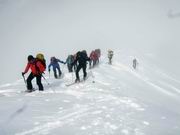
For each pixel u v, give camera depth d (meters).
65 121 8.20
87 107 9.95
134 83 21.16
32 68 13.29
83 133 7.20
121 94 14.26
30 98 11.61
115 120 8.31
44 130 7.38
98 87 15.42
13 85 16.00
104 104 10.43
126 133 7.26
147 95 16.66
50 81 17.09
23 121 8.12
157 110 9.95
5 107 9.88
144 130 7.52
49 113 9.09
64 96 12.17
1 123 7.86
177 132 7.53
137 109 9.71
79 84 15.80
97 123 8.02
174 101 17.12
